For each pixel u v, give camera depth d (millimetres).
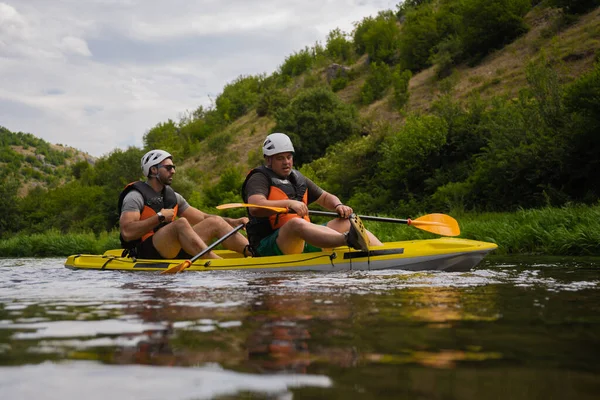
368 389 1034
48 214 32500
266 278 3717
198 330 1698
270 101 36156
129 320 1925
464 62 24203
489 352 1353
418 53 27641
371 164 17703
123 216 5465
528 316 1919
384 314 1983
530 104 12820
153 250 5395
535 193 11102
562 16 21359
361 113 26609
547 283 3135
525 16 23703
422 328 1693
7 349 1448
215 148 34500
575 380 1092
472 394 997
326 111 25047
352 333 1616
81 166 59344
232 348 1425
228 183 22938
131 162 28516
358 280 3436
